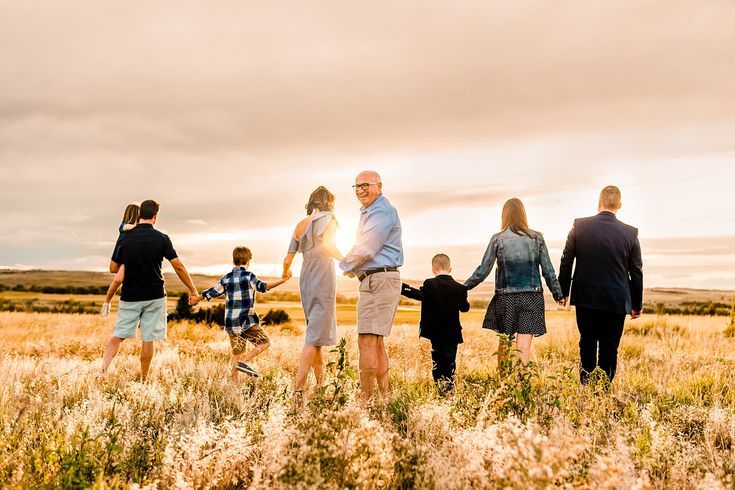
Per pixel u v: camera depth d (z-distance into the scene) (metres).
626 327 13.66
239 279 6.98
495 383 4.39
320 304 5.82
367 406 4.45
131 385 5.54
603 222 5.97
